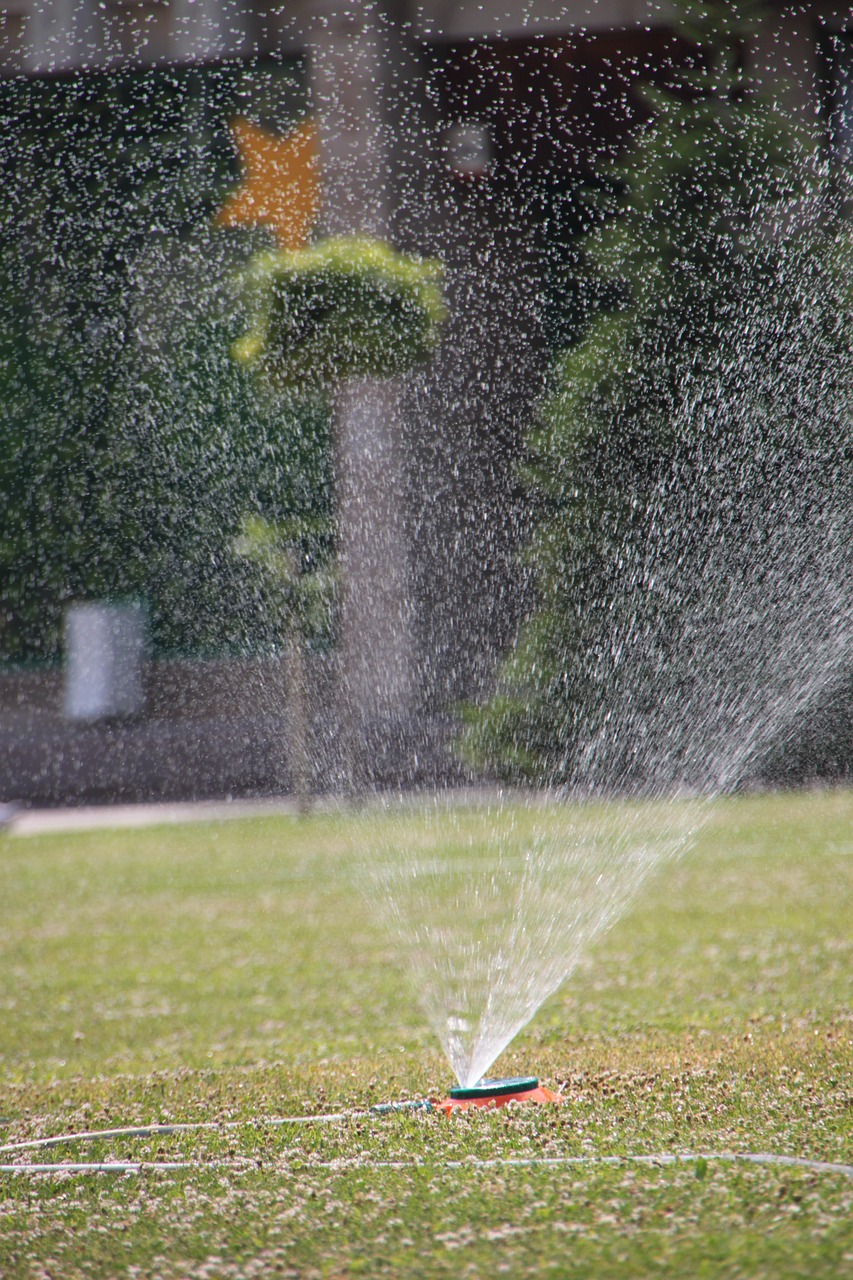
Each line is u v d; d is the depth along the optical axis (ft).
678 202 95.35
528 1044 34.17
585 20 101.35
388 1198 22.16
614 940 48.42
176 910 59.77
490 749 97.66
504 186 106.01
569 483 98.17
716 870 63.36
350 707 105.81
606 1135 25.38
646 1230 19.75
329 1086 30.96
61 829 89.71
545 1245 19.44
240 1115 28.94
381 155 106.32
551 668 97.45
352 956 47.85
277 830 84.79
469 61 105.29
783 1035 33.68
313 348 94.73
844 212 93.45
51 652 120.26
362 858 71.56
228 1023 38.93
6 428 113.80
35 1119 29.76
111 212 108.06
